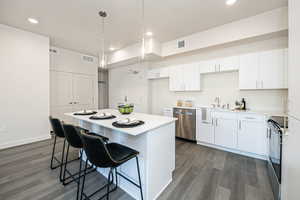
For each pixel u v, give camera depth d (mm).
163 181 1735
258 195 1627
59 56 4312
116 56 4688
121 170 1784
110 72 5926
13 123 3092
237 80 3211
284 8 2338
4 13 2527
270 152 1982
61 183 1835
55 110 4238
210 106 3479
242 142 2668
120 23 2883
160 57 4098
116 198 1604
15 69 3086
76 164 2334
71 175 1905
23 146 3096
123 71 5387
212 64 3238
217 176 2004
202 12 2496
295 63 1328
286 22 2326
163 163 1734
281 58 2449
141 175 1545
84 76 4961
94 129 2279
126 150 1475
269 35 2598
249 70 2756
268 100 2857
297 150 1294
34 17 2664
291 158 1352
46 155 2658
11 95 3053
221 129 2914
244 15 2596
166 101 4516
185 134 3492
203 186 1792
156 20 2760
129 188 1687
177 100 4254
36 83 3387
